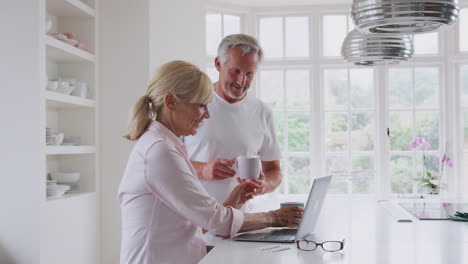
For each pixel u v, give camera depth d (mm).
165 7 4273
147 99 1689
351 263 1530
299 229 1768
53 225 3396
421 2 1708
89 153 4055
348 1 5359
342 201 3035
